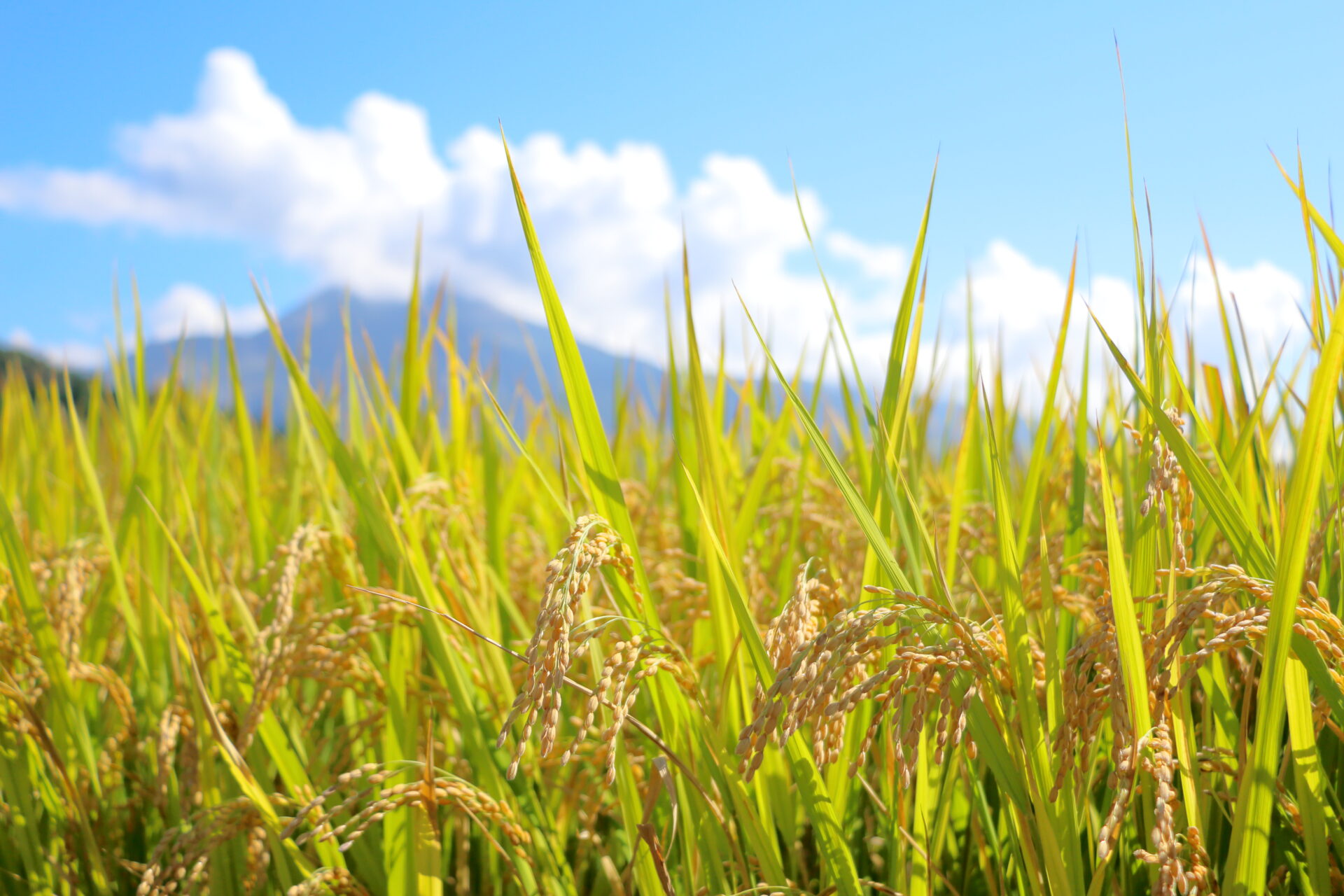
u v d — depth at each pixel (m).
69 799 0.80
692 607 0.89
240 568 1.34
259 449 1.87
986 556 1.03
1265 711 0.56
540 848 0.78
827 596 0.70
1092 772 0.64
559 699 0.54
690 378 0.75
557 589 0.56
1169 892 0.52
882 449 0.71
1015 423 1.17
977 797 0.74
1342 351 0.53
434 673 0.99
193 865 0.74
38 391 2.01
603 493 0.69
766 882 0.67
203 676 0.90
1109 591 0.61
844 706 0.55
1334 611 0.75
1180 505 0.65
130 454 1.25
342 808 0.68
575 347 0.69
